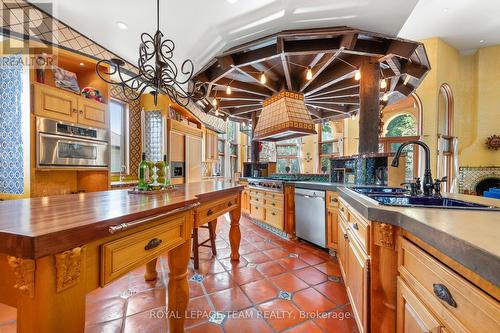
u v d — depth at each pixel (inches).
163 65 69.0
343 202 78.4
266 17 84.9
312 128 130.0
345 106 200.5
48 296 23.7
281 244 121.1
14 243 22.9
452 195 66.4
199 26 90.3
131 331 55.4
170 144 158.9
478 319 22.4
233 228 98.0
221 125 275.6
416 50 105.1
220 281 80.4
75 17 85.4
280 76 137.6
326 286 77.4
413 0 76.5
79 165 97.0
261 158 325.1
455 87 263.0
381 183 102.0
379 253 44.1
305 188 121.1
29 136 79.5
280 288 76.0
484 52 258.7
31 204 43.8
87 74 112.2
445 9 193.9
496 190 83.9
